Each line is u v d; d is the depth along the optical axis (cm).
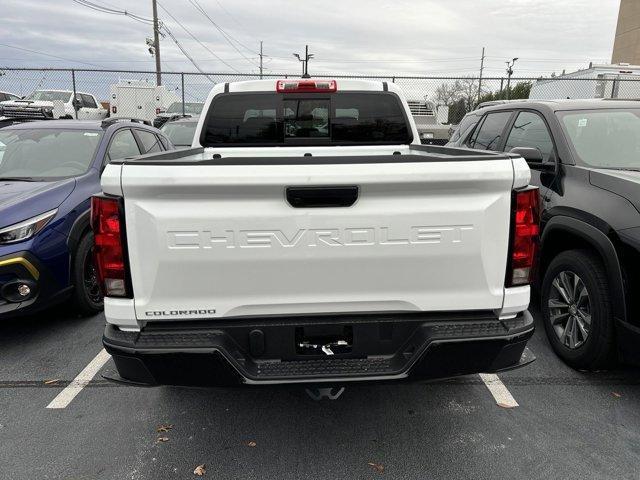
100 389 349
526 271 241
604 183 355
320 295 236
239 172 219
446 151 339
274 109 430
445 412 319
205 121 428
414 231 231
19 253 387
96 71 1468
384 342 245
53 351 406
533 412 317
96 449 285
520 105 520
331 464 271
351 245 230
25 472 265
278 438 294
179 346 230
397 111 437
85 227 450
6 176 483
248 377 234
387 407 325
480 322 243
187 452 282
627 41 3350
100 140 535
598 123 438
